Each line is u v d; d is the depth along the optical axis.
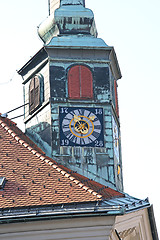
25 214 80.56
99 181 97.81
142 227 94.19
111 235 83.12
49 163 87.88
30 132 102.00
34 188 84.06
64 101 100.12
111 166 98.69
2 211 80.69
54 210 81.44
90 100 100.75
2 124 93.38
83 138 99.06
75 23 103.94
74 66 101.62
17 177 85.38
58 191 84.00
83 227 82.06
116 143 101.94
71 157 98.06
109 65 102.56
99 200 82.75
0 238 80.31
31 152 89.50
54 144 98.31
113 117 101.88
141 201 91.50
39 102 101.44
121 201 88.06
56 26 103.81
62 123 99.25
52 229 81.38
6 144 90.19
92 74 101.81
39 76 102.38
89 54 102.31
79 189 84.44
